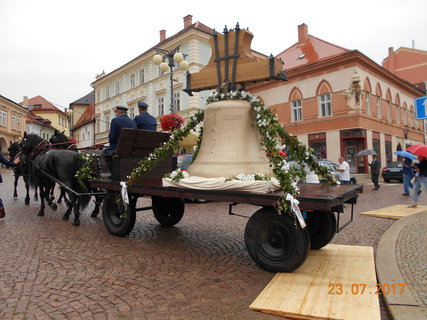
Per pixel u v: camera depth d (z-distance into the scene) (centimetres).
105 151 717
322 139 2584
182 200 736
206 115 573
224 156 531
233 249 571
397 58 4512
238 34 564
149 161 575
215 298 376
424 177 948
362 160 2498
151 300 371
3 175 2945
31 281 425
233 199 452
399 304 334
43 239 634
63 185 777
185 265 487
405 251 512
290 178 419
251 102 550
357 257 506
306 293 376
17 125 5241
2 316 333
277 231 442
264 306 347
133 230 718
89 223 791
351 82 2425
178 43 2934
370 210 1006
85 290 398
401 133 3212
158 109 3253
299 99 2712
